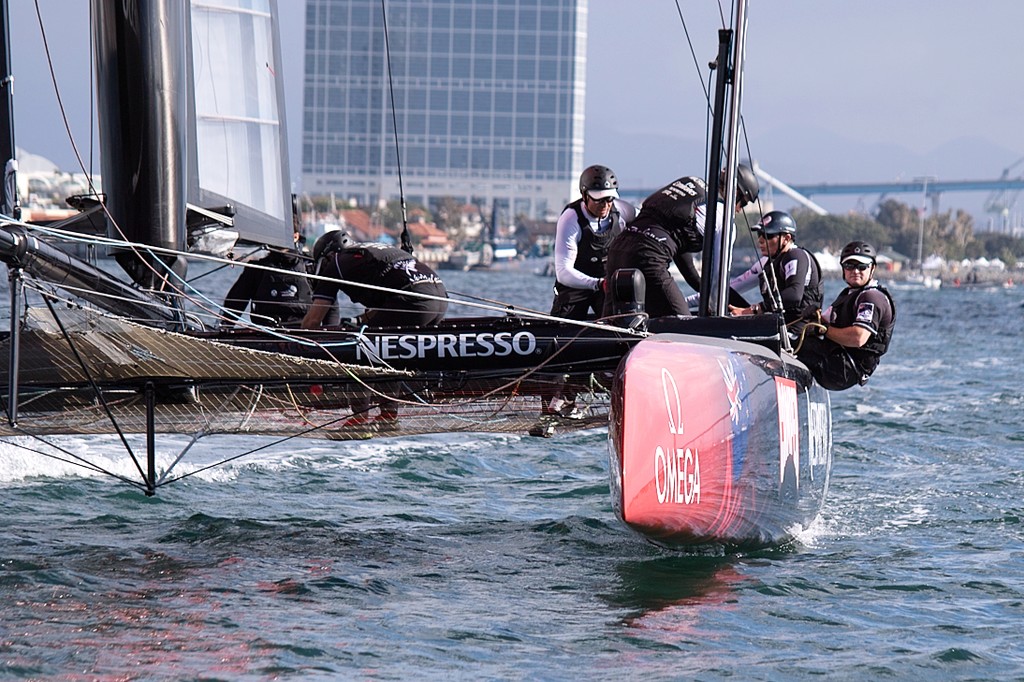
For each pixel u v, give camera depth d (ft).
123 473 76.54
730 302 83.76
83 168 74.02
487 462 87.86
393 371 61.31
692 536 57.77
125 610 49.03
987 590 55.21
